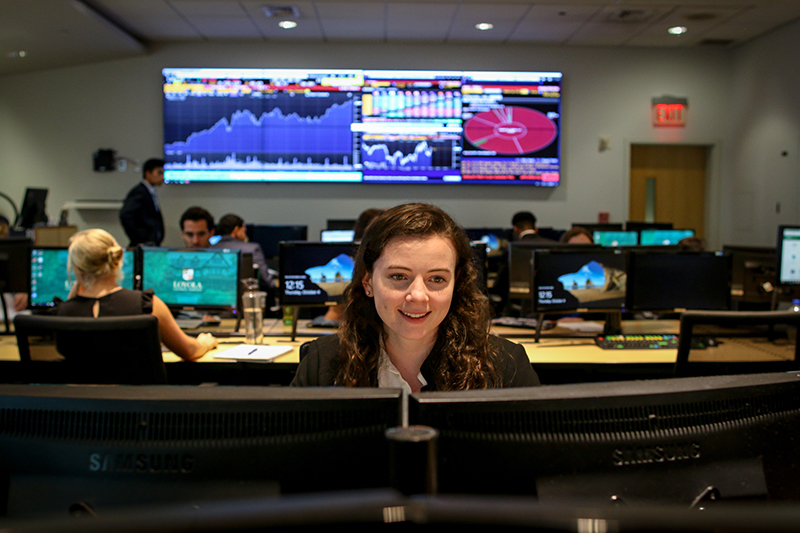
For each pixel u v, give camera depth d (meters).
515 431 0.64
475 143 6.77
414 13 5.79
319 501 0.39
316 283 2.83
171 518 0.37
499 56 6.88
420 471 0.55
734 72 7.05
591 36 6.55
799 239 3.29
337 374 1.14
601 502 0.64
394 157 6.76
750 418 0.69
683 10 5.66
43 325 1.74
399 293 0.98
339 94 6.70
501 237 6.43
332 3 5.51
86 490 0.63
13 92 6.87
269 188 6.90
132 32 6.40
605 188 7.05
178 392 0.64
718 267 2.91
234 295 2.93
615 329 2.91
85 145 6.87
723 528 0.34
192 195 6.86
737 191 7.01
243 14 5.83
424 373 1.09
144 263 2.97
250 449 0.63
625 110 7.02
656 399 0.66
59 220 6.84
